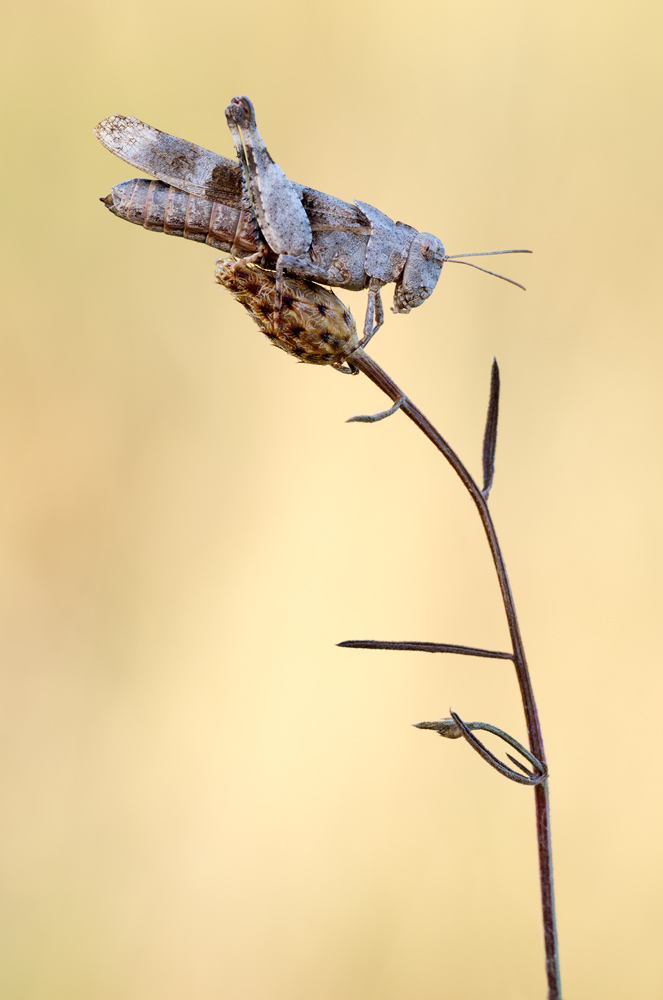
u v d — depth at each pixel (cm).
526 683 44
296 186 44
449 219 55
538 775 44
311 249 44
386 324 55
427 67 55
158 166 44
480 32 54
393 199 56
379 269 44
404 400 44
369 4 55
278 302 44
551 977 44
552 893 44
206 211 44
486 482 44
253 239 44
